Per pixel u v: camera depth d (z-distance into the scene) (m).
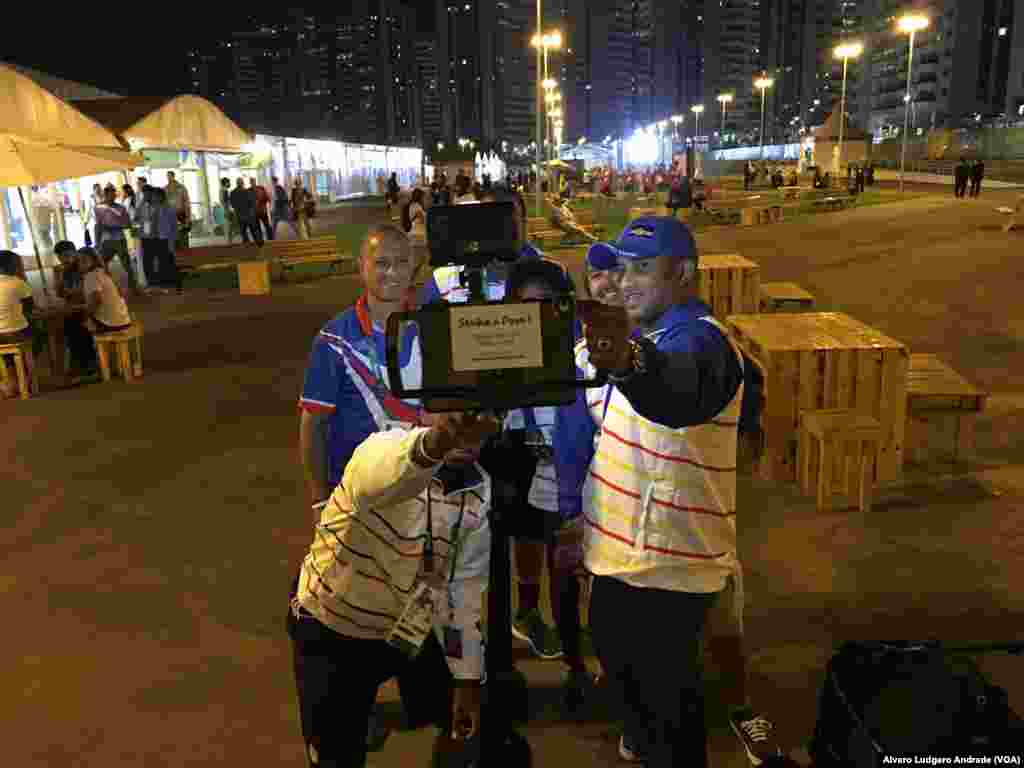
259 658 3.63
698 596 2.15
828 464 4.88
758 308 9.23
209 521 5.13
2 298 8.16
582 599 3.95
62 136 10.25
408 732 3.10
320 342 2.73
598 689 3.27
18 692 3.40
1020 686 3.19
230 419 7.30
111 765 2.96
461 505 2.00
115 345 9.04
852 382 5.25
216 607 4.08
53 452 6.54
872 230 21.17
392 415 2.69
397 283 2.64
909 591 3.98
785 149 88.69
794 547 4.48
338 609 2.01
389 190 33.50
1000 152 60.31
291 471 5.97
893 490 5.21
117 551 4.74
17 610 4.08
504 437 2.00
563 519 2.70
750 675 3.34
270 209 29.80
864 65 142.50
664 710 2.23
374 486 1.77
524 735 3.02
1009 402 7.09
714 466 2.10
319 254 17.56
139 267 18.09
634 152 125.81
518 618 3.60
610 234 23.03
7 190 18.72
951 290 12.57
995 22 108.50
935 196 32.97
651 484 2.10
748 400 2.22
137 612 4.04
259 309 13.21
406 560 1.98
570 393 1.53
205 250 16.48
